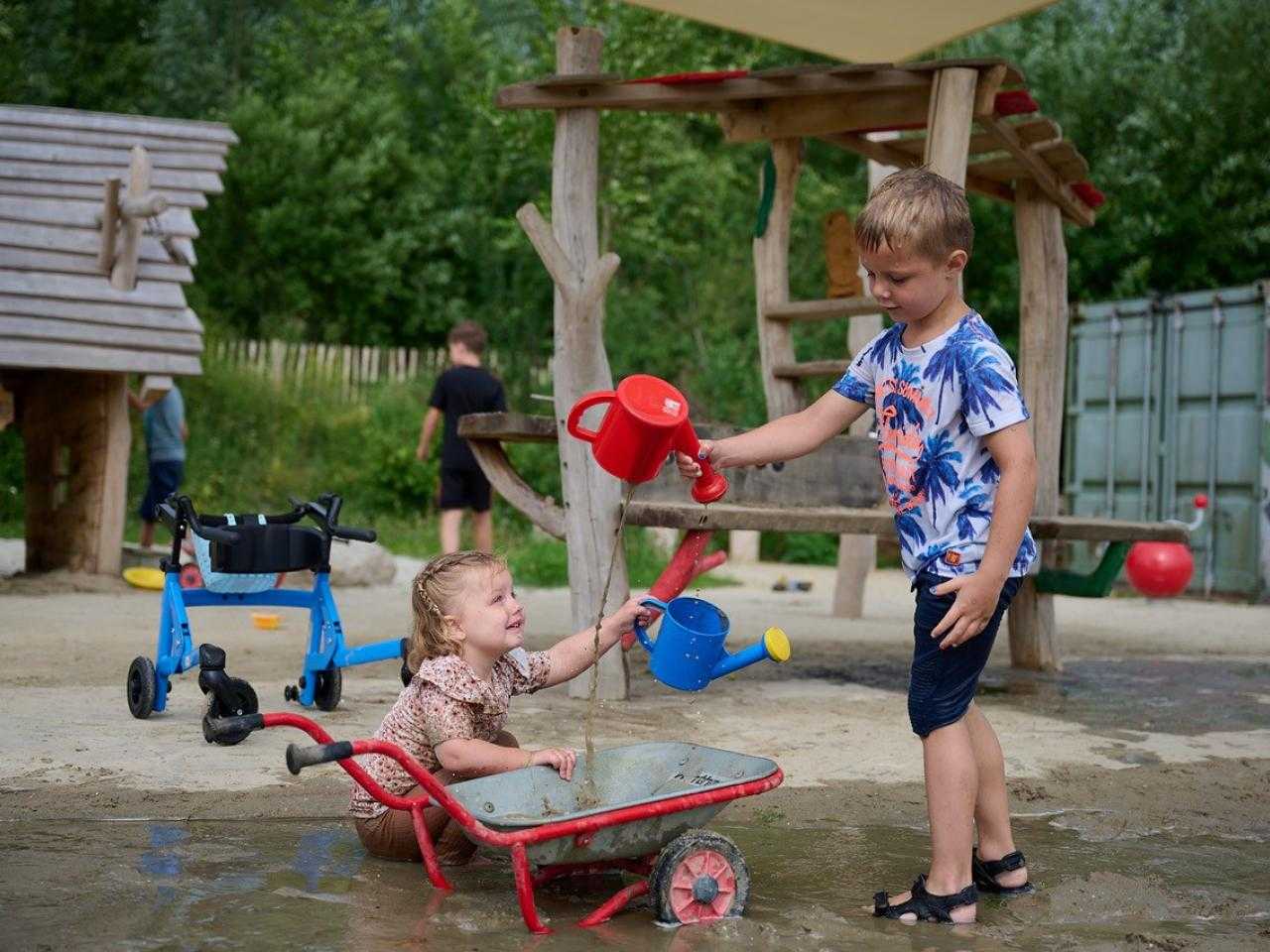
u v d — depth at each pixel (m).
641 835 3.31
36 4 24.70
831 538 17.94
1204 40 17.47
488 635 3.70
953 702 3.42
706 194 23.52
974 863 3.62
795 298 21.00
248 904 3.30
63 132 12.41
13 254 11.09
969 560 3.40
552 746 5.09
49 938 3.00
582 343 6.23
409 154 25.22
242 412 18.39
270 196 23.66
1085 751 5.40
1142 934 3.25
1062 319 7.86
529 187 24.45
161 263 11.58
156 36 27.44
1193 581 13.95
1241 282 16.95
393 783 3.69
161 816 4.08
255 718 3.20
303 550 5.58
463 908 3.34
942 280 3.41
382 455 18.02
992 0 7.08
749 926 3.26
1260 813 4.57
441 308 23.83
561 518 6.44
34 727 5.14
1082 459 15.00
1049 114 18.23
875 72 6.75
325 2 28.52
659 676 3.79
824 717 5.97
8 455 16.94
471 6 27.45
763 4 7.27
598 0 20.69
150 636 7.95
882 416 3.60
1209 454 13.78
